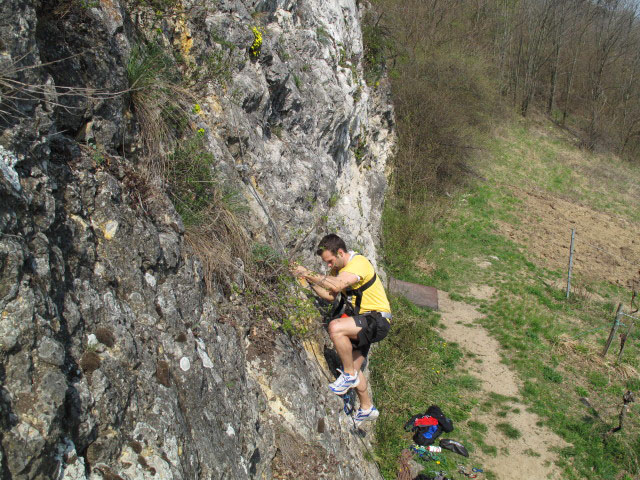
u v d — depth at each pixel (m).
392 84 16.17
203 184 3.92
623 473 6.68
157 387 2.46
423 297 10.68
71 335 2.18
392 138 15.14
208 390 2.87
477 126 21.64
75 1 2.89
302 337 4.38
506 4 28.08
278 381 3.68
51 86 2.45
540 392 8.05
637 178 23.95
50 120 2.41
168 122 3.85
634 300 12.18
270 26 6.82
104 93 2.71
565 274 13.07
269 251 4.29
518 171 21.25
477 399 7.71
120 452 2.13
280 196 5.47
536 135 26.53
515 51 30.09
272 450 3.33
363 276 4.34
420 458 6.18
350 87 9.63
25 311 1.94
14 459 1.71
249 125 5.23
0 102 2.15
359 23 13.02
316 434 3.80
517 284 11.95
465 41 22.72
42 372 1.92
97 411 2.12
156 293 2.79
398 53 17.02
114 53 3.16
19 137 2.22
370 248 9.39
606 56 30.28
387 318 4.42
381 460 5.67
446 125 16.48
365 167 11.78
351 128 10.09
